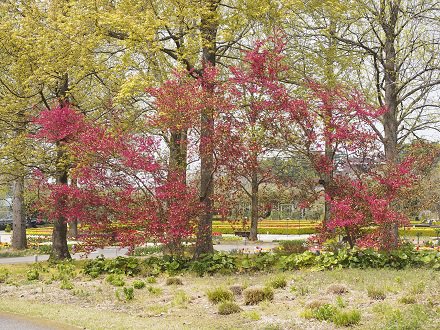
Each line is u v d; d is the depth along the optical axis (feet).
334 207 42.83
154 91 43.70
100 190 45.55
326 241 46.26
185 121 42.63
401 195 44.50
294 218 166.09
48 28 48.55
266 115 43.52
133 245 44.39
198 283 38.47
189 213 43.55
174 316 28.27
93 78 58.95
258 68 43.11
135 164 42.45
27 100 52.01
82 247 47.09
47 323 26.71
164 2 48.60
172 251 47.75
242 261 45.85
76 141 47.57
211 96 43.14
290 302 29.89
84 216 45.96
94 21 46.83
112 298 34.37
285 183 46.57
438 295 28.12
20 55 49.29
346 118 43.62
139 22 46.44
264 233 136.15
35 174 50.85
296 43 56.70
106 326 25.58
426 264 41.32
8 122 53.16
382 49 61.46
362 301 28.48
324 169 44.55
